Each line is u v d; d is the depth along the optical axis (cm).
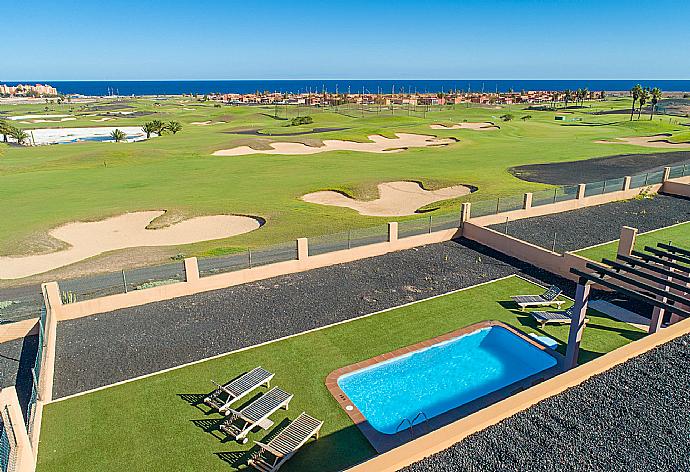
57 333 1619
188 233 2812
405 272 2092
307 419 1123
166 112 13862
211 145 6391
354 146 6431
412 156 5459
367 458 1052
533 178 4047
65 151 6191
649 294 1742
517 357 1477
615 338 1527
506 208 2822
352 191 3703
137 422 1176
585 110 13375
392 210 3362
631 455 830
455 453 838
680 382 1013
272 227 2812
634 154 5306
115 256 2381
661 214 2862
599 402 959
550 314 1638
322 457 1057
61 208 3244
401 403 1261
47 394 1275
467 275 2058
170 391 1296
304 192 3650
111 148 6181
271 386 1311
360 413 1202
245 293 1903
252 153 5778
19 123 10981
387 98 18812
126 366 1424
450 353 1497
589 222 2716
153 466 1036
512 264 2175
